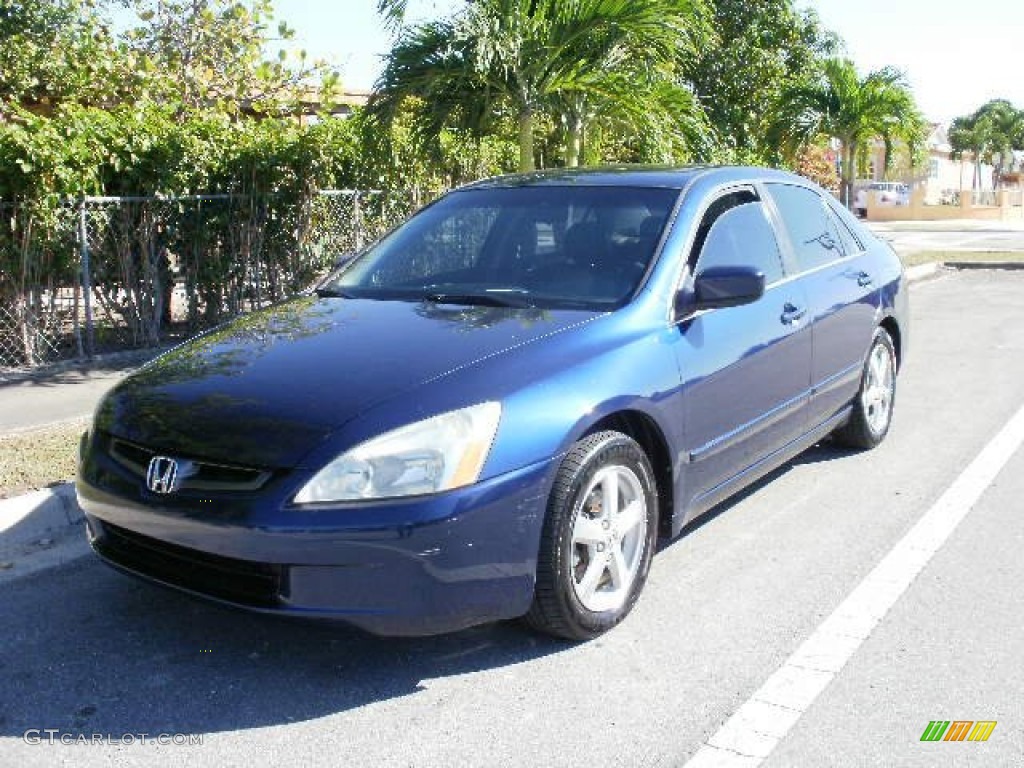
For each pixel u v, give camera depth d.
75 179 8.64
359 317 4.33
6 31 12.36
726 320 4.56
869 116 25.36
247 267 10.15
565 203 4.95
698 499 4.43
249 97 13.54
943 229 36.38
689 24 11.34
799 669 3.66
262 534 3.27
